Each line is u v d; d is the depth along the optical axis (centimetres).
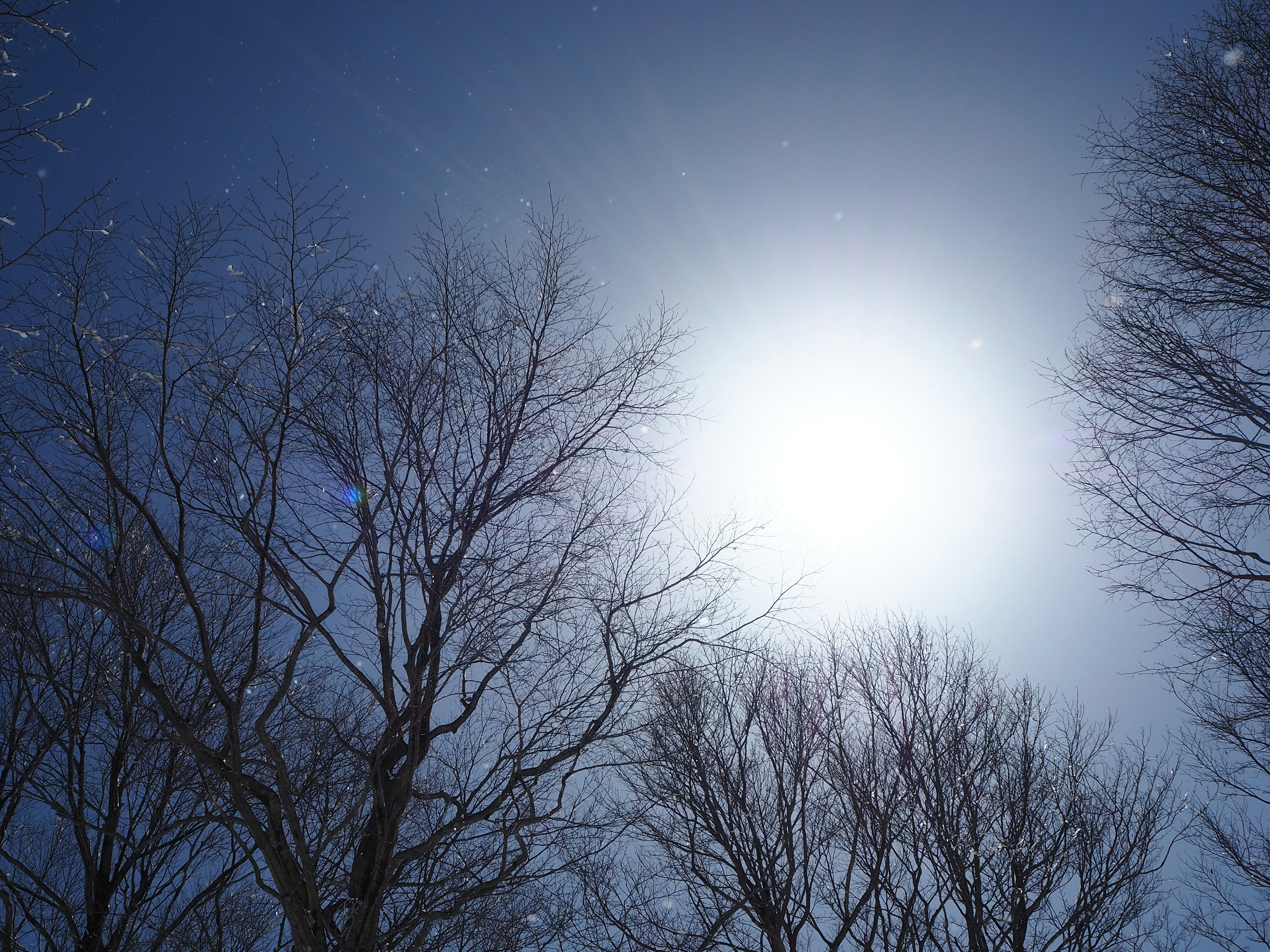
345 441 644
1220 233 731
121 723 711
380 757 596
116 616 555
